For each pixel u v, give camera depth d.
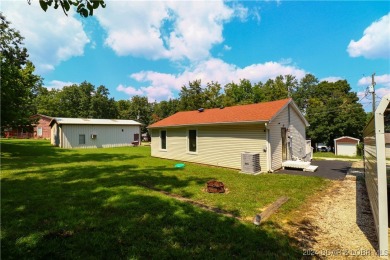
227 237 3.27
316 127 25.92
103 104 47.09
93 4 2.67
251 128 9.69
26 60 21.11
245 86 39.00
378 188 2.98
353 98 32.69
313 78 44.12
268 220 4.02
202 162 11.88
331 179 7.77
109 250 2.91
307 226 3.81
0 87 13.53
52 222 3.77
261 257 2.77
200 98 33.53
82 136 23.47
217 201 5.11
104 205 4.66
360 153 19.34
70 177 7.79
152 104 46.53
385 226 2.90
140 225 3.66
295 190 6.18
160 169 9.88
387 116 5.32
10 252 2.81
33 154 15.39
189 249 2.93
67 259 2.69
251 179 7.73
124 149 22.16
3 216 4.00
